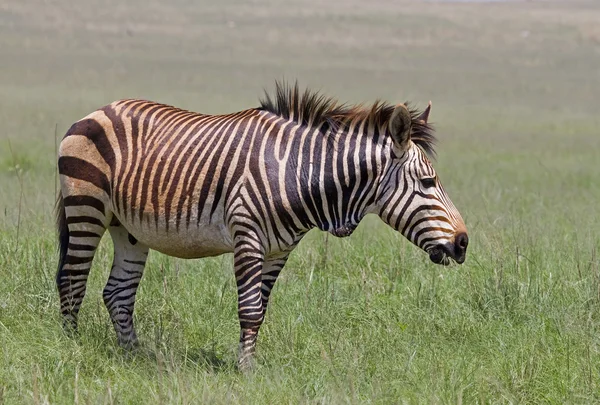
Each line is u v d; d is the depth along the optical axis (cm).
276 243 1711
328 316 1956
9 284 2042
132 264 1908
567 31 18625
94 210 1838
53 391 1515
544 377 1631
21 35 15488
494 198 3844
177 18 19150
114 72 12238
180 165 1734
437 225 1698
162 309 1997
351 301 2078
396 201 1712
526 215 3191
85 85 10744
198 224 1731
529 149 6544
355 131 1719
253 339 1698
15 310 1903
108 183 1817
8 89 9738
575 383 1597
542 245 2541
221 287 2131
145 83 11312
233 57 14750
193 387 1545
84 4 19525
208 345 1866
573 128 8188
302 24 19062
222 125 1752
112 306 1897
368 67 13888
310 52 15612
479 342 1838
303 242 2664
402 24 19288
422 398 1525
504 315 1995
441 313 2008
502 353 1752
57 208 1916
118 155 1798
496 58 15262
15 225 2600
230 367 1716
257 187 1680
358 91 11100
